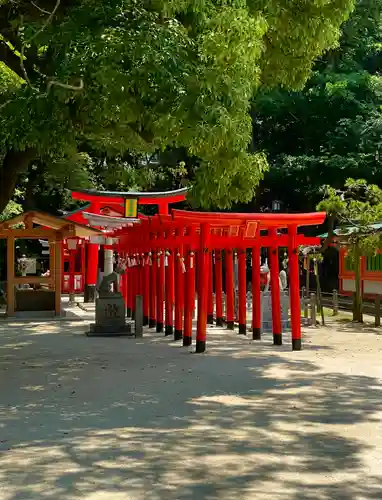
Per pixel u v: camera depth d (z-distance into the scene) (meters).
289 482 6.57
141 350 16.27
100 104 11.01
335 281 40.25
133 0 11.16
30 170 33.62
